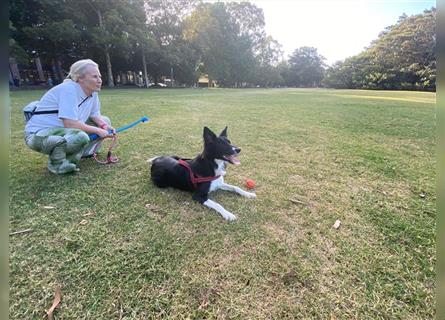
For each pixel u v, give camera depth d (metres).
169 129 5.50
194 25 37.38
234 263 1.69
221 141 2.67
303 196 2.66
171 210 2.32
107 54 25.66
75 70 2.80
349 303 1.42
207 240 1.91
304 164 3.58
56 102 2.72
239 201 2.54
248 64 46.28
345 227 2.12
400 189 2.83
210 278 1.56
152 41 28.50
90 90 2.95
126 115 7.03
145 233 1.97
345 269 1.66
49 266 1.62
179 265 1.66
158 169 2.73
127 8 25.23
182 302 1.40
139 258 1.71
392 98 16.55
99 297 1.41
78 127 2.80
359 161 3.70
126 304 1.38
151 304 1.38
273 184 2.95
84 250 1.77
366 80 45.81
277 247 1.86
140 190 2.67
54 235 1.92
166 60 32.50
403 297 1.46
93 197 2.49
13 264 1.62
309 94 21.47
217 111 8.62
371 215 2.31
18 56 18.45
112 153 3.81
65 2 21.61
